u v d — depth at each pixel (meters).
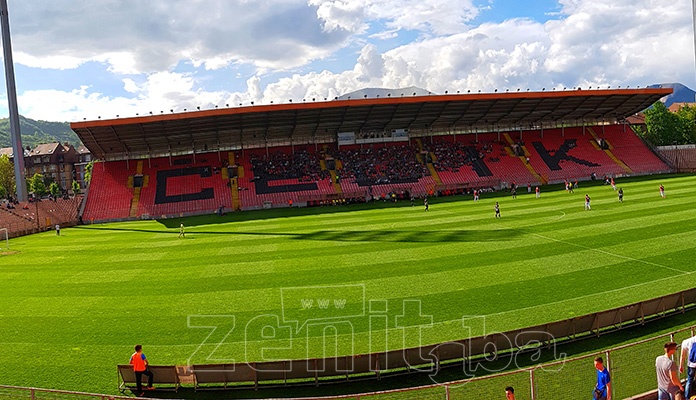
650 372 13.21
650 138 106.94
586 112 88.38
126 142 75.06
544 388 12.91
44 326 21.39
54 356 18.00
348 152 83.44
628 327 17.77
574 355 15.80
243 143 83.00
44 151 143.50
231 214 65.00
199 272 29.75
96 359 17.58
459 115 82.31
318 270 28.41
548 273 24.98
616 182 72.12
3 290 28.25
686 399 11.62
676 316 18.52
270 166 79.12
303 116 74.38
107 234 52.19
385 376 15.33
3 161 116.25
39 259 38.09
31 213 62.03
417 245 33.97
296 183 75.06
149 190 73.50
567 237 33.56
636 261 26.12
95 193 72.75
